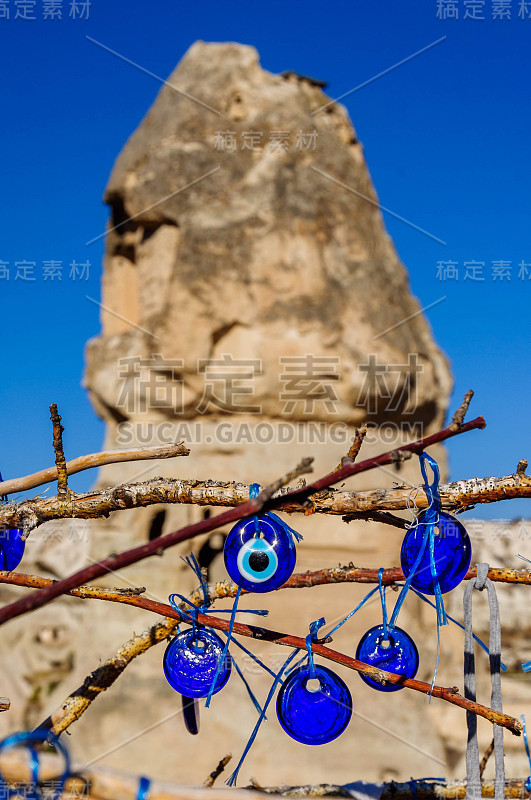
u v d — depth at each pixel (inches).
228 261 396.8
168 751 358.9
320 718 53.8
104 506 58.4
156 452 63.0
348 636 373.7
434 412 426.9
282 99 422.9
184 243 401.1
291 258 398.6
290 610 369.7
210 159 412.5
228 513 39.6
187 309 396.5
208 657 56.1
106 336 440.1
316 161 420.8
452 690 53.5
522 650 393.4
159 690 376.2
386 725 366.6
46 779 33.7
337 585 377.7
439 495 53.2
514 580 53.8
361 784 56.8
